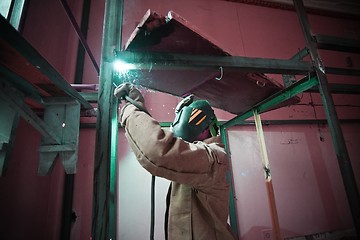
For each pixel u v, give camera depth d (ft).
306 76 4.05
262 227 8.04
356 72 5.58
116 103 4.14
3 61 2.43
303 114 9.89
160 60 3.21
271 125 9.36
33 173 6.24
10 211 5.39
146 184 7.42
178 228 2.47
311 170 9.20
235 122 7.18
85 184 7.04
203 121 2.70
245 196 8.22
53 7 8.25
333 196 9.07
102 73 2.89
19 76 2.79
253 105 6.00
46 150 3.33
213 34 10.16
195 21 10.07
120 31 3.21
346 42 4.28
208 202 2.47
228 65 3.50
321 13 12.82
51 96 3.55
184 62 3.30
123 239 6.79
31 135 6.33
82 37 5.41
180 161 1.98
